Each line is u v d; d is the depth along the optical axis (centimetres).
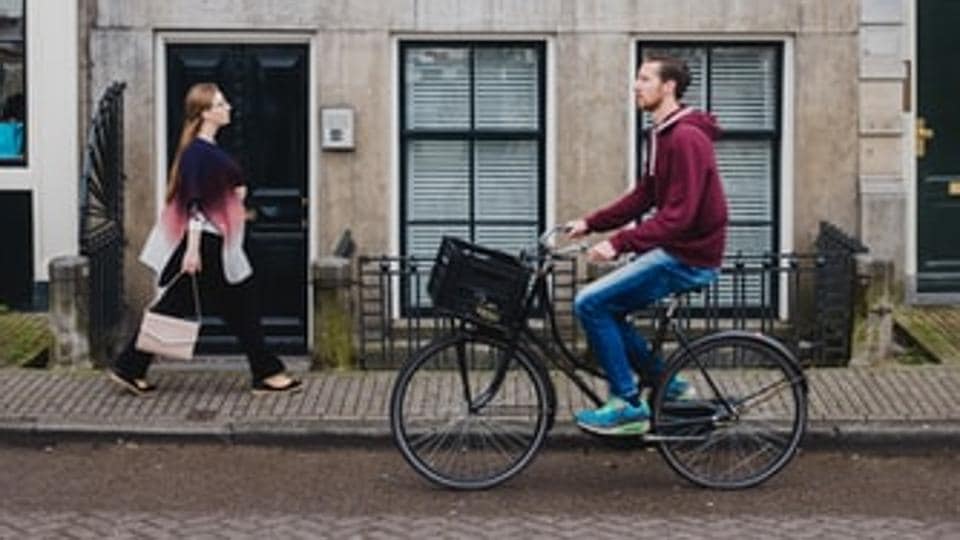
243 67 1348
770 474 903
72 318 1136
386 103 1344
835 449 980
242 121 1350
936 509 862
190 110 1065
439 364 926
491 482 897
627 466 952
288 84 1349
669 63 874
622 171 1348
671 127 870
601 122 1347
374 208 1349
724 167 1368
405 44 1354
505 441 901
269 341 1357
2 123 1391
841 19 1344
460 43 1354
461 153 1364
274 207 1355
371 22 1335
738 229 1370
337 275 1138
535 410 898
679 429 894
